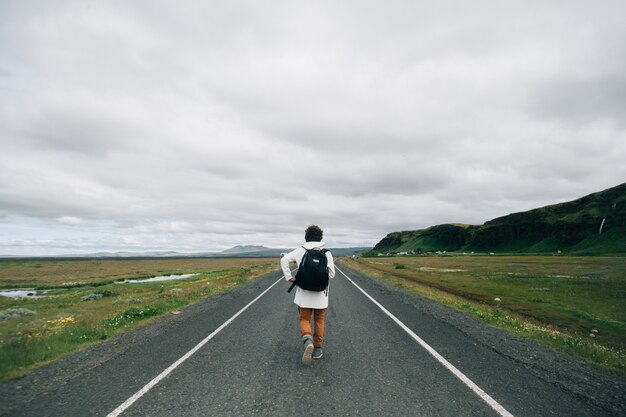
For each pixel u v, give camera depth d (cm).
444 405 412
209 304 1343
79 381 504
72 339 781
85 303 2022
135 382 496
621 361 630
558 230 17350
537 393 454
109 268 8344
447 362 588
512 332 866
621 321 1440
